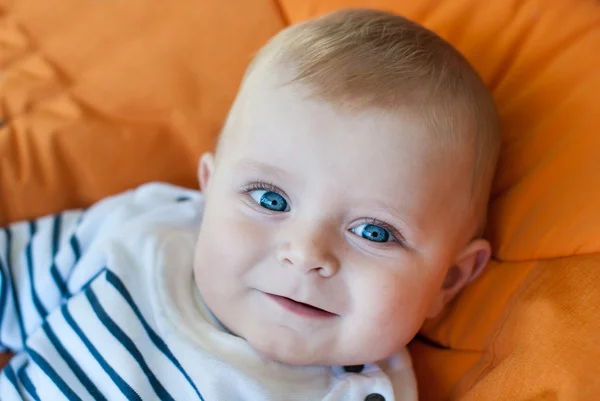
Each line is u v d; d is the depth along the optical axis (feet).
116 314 2.48
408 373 2.56
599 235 2.25
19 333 2.80
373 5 3.20
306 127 2.15
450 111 2.27
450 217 2.34
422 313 2.36
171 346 2.46
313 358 2.34
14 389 2.48
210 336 2.46
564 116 2.54
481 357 2.43
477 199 2.47
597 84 2.51
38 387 2.43
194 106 3.32
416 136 2.18
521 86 2.73
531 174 2.54
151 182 3.23
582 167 2.40
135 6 3.63
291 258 2.12
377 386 2.41
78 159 3.13
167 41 3.48
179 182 3.32
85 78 3.40
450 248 2.38
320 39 2.36
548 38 2.71
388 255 2.23
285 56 2.34
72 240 2.89
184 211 2.98
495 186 2.68
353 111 2.14
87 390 2.38
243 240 2.24
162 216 2.94
